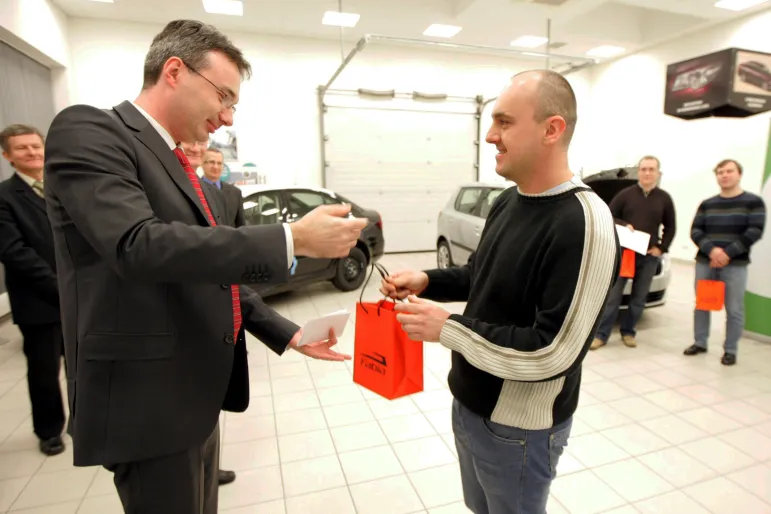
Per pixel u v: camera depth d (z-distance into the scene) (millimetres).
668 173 7219
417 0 6059
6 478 2016
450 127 8016
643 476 2006
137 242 647
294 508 1815
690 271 6379
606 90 8398
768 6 5793
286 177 7285
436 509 1812
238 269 672
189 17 6156
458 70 7887
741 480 1978
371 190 7727
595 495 1887
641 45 7410
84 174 703
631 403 2648
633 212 3436
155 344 834
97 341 812
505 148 971
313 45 7125
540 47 7617
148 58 889
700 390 2801
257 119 7012
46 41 5203
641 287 3449
